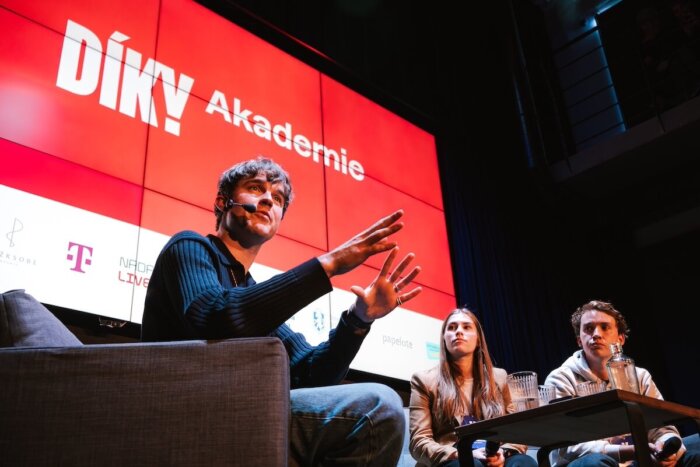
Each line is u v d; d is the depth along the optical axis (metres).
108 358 1.09
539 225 5.11
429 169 4.41
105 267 2.69
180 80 3.29
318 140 3.80
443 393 2.41
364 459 1.14
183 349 1.09
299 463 1.14
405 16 5.20
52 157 2.71
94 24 3.07
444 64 5.21
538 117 5.46
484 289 4.44
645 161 5.11
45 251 2.56
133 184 2.90
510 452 2.22
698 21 5.17
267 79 3.70
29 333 1.22
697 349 5.05
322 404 1.17
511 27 5.70
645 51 5.41
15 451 1.03
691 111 4.79
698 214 5.18
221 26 3.61
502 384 2.55
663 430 2.17
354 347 1.35
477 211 4.71
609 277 5.21
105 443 1.04
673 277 5.32
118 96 3.02
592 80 5.64
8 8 2.82
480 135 5.08
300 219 3.47
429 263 4.00
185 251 1.28
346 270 1.20
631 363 1.73
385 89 4.74
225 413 1.06
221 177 1.54
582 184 5.33
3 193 2.53
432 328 3.78
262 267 3.18
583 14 5.77
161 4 3.38
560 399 1.70
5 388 1.06
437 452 2.17
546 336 4.62
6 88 2.69
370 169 4.01
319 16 4.54
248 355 1.09
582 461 2.06
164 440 1.04
